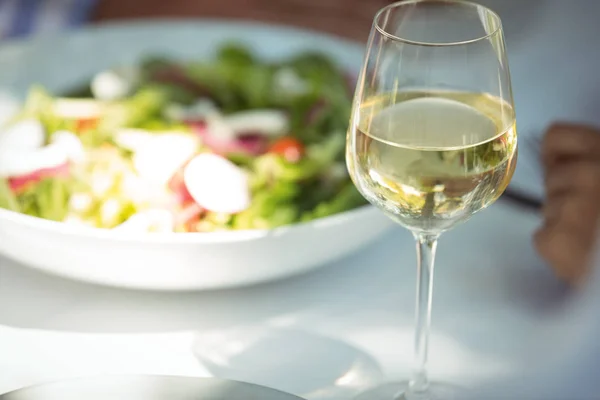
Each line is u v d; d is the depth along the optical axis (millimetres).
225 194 878
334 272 868
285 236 795
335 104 1018
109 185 879
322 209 886
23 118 968
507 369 784
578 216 855
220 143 957
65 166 905
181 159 896
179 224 859
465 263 868
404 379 780
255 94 1030
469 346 802
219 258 797
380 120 717
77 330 810
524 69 1056
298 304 839
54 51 1057
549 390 769
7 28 1463
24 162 904
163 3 1385
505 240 889
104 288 850
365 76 719
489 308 831
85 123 971
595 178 869
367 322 824
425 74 718
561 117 985
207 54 1096
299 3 1346
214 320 824
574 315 809
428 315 761
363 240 834
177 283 818
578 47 1082
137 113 984
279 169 921
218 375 779
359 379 779
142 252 789
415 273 868
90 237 782
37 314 822
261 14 1316
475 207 726
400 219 736
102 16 1399
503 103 721
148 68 1053
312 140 984
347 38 1241
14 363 780
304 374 783
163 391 729
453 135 708
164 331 813
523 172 936
